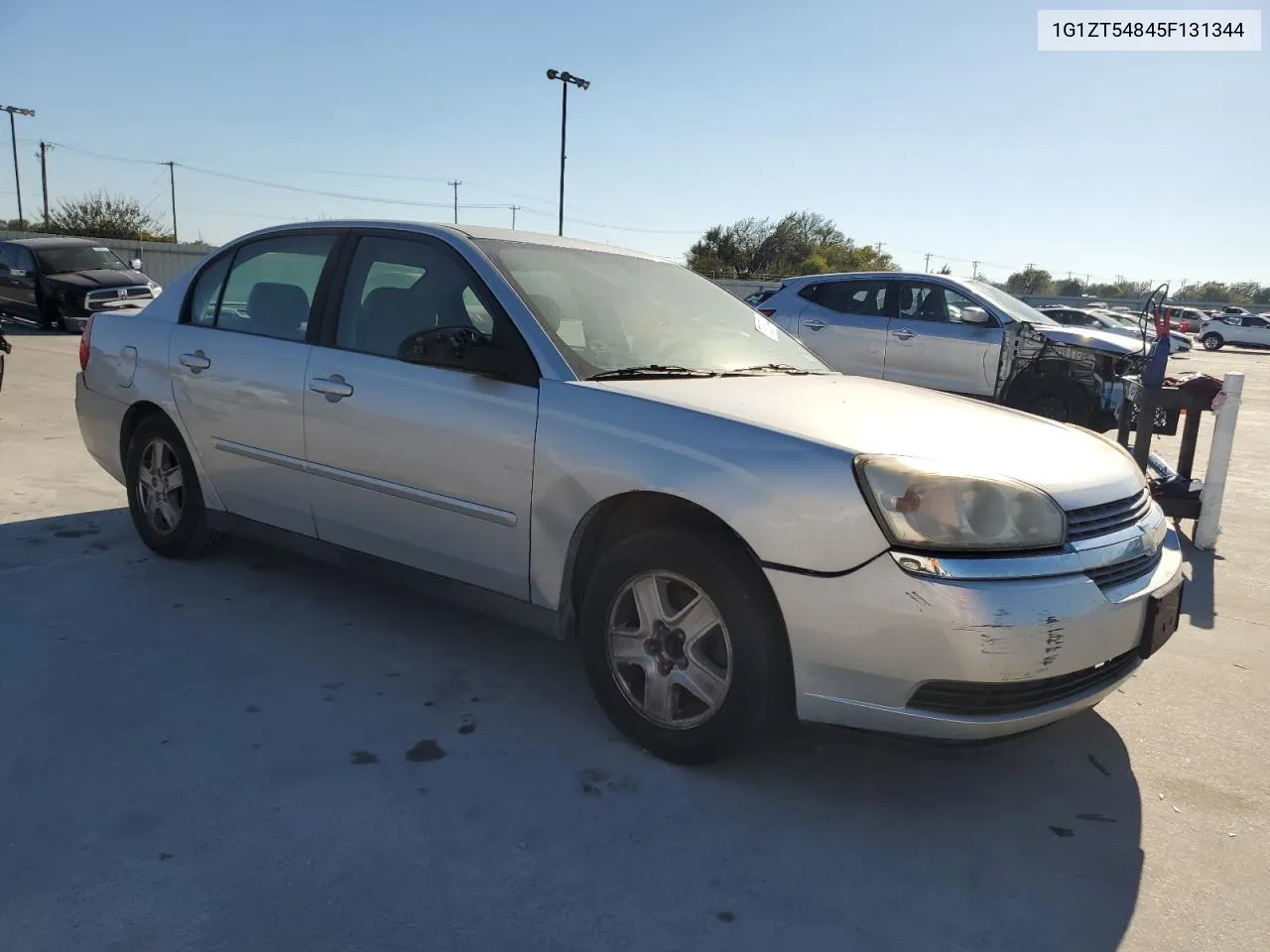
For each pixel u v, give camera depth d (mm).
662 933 2180
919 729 2500
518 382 3146
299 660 3564
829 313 10523
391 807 2621
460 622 4027
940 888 2406
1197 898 2408
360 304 3711
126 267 18719
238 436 4039
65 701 3146
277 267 4102
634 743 3023
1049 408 9312
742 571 2684
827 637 2537
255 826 2502
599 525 3074
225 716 3102
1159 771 3070
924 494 2465
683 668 2852
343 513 3686
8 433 7602
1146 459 6305
